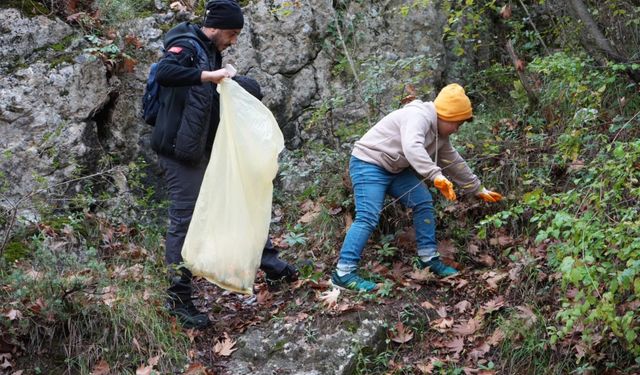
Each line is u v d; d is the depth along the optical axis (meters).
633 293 3.94
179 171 4.39
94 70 5.41
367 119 5.70
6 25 5.30
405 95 5.86
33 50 5.33
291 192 5.72
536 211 4.47
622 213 3.89
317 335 4.31
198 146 4.31
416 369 4.18
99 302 4.26
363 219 4.62
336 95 5.75
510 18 6.32
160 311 4.37
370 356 4.23
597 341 3.96
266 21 5.98
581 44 5.66
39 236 4.61
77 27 5.57
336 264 4.98
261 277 5.01
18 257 4.66
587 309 3.54
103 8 5.65
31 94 5.21
